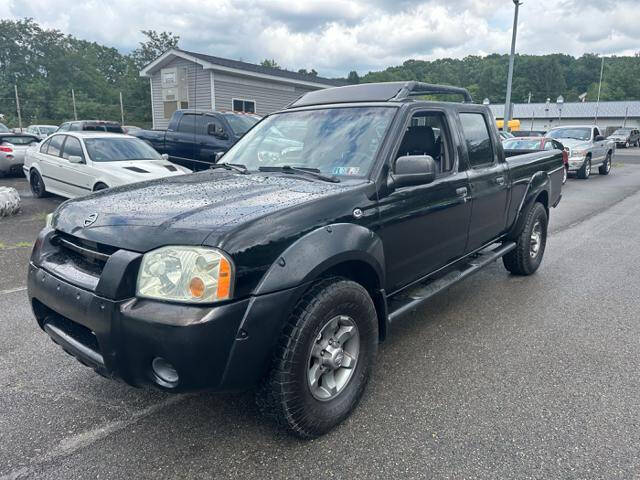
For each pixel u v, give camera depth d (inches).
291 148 146.0
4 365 142.8
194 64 798.5
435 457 102.7
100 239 99.3
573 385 131.6
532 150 257.1
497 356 149.0
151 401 125.3
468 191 161.0
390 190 126.4
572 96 4188.0
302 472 98.7
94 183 352.5
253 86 839.1
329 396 110.0
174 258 90.1
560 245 294.8
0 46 2938.0
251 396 127.9
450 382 133.5
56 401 124.8
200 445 107.4
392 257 129.7
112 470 99.6
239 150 162.1
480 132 178.1
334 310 105.3
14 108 2753.4
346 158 132.4
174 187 124.1
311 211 105.5
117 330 91.6
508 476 96.8
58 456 103.7
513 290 210.8
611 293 206.7
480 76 3619.6
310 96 168.7
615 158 1156.5
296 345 98.5
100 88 3201.3
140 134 503.5
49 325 111.6
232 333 90.6
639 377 135.9
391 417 117.1
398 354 150.6
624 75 3848.4
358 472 98.6
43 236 116.7
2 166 601.6
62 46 3127.5
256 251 93.6
